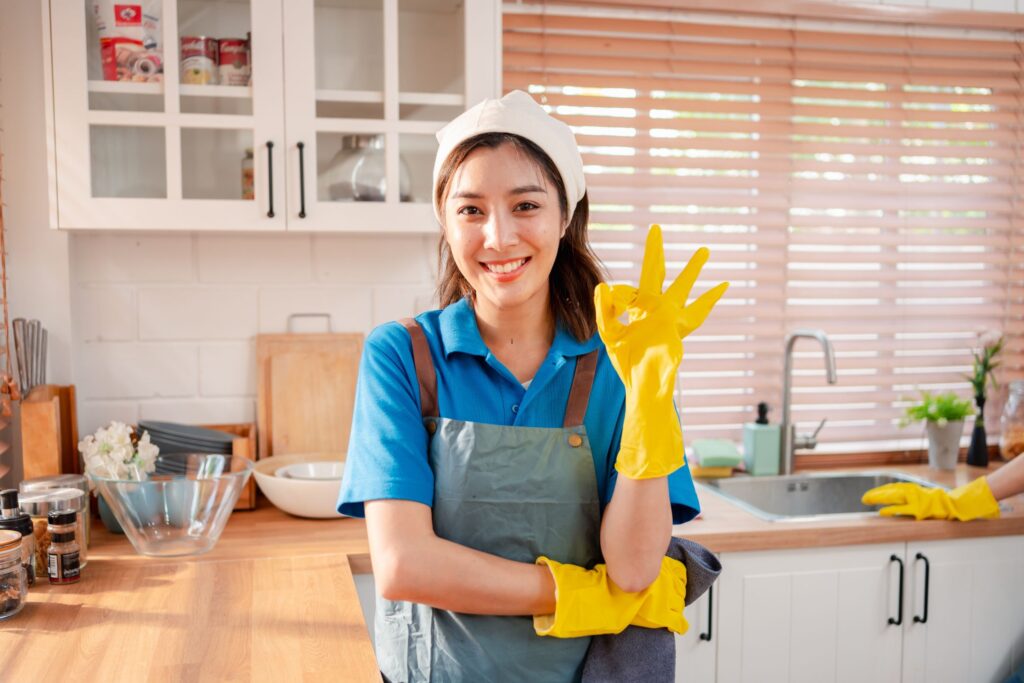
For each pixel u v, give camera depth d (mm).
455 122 1186
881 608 2115
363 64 2070
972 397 2877
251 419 2352
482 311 1271
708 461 2494
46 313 2166
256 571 1692
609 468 1242
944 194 2750
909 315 2783
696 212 2623
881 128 2680
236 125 1987
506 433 1223
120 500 1757
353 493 1176
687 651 2016
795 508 2564
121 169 1958
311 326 2375
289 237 2350
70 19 1907
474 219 1156
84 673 1221
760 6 2555
